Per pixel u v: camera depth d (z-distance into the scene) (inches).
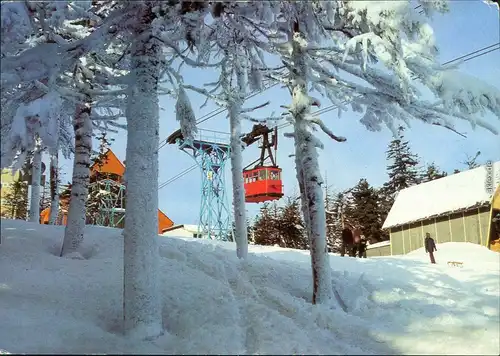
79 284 312.0
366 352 206.5
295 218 2170.3
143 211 229.3
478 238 1072.8
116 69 404.2
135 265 223.9
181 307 262.1
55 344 197.0
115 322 245.1
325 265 296.4
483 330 241.4
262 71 368.5
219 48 362.0
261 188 962.7
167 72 318.3
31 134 211.2
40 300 272.7
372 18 258.4
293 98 317.4
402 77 258.7
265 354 184.1
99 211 1440.7
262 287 327.0
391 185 2486.5
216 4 262.5
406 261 593.9
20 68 237.1
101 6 291.1
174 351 188.7
